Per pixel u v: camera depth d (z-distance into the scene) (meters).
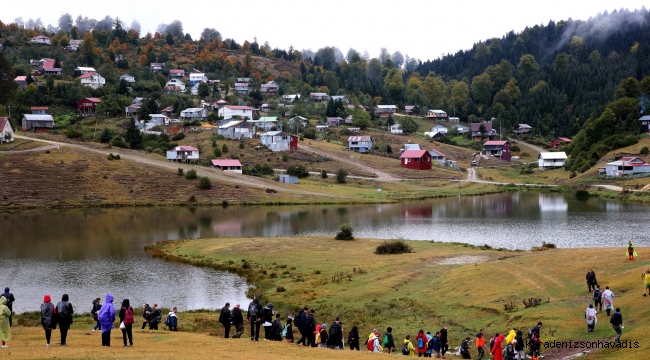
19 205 127.62
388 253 70.12
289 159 188.75
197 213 121.75
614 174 162.75
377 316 44.09
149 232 97.38
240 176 160.62
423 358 30.44
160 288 59.03
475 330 39.25
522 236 87.12
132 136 183.50
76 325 43.56
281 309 49.09
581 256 53.25
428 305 46.09
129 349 29.03
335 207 131.25
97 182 143.75
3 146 161.88
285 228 101.44
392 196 146.38
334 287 54.66
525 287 46.06
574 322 36.62
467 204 133.12
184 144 197.38
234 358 26.92
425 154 193.50
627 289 40.91
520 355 32.56
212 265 69.31
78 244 85.56
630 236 84.50
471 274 52.66
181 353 28.11
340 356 29.02
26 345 29.66
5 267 69.44
